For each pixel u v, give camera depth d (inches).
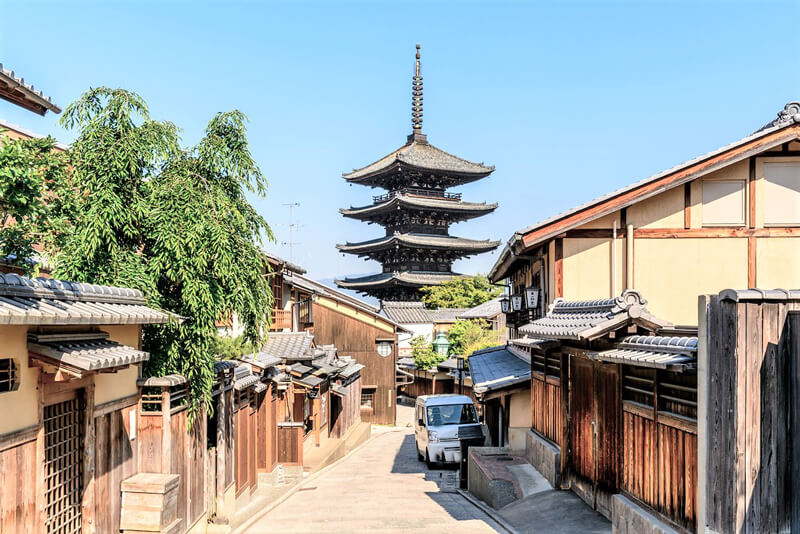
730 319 267.3
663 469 338.6
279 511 580.4
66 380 283.3
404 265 2743.6
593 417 470.3
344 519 525.0
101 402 342.6
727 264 600.1
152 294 422.9
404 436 1424.7
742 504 260.7
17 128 537.0
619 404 412.2
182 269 422.3
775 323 265.0
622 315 391.2
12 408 259.9
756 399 262.7
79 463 321.1
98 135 414.0
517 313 906.1
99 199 404.2
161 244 424.8
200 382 441.1
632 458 385.7
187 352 437.1
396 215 2684.5
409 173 2598.4
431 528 479.2
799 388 258.1
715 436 274.7
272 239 491.5
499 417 834.8
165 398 400.5
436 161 2637.8
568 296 608.4
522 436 705.6
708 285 600.7
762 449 262.4
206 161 459.5
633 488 383.6
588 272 610.2
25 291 263.3
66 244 397.4
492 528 474.9
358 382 1517.0
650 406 359.9
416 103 2822.3
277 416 805.2
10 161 256.1
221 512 513.7
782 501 262.7
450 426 920.9
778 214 599.5
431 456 899.4
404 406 2046.0
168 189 432.1
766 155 598.5
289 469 772.0
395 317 2384.4
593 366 471.2
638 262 604.7
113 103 419.2
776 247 598.2
